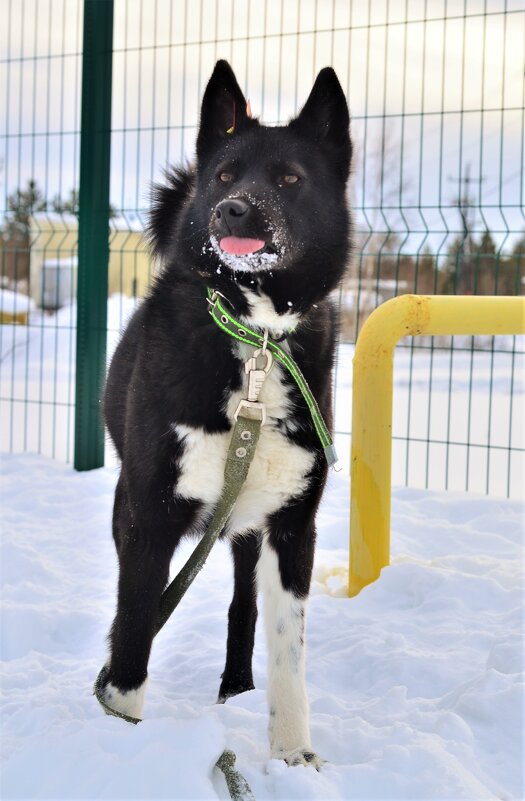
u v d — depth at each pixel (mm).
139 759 1928
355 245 2785
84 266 6000
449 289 8156
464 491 5617
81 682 2855
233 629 2893
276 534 2518
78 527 4801
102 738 2041
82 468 6090
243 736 2346
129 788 1875
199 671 3090
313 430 2457
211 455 2395
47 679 2889
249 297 2488
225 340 2396
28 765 1989
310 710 2645
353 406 3721
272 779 2059
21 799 1926
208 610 3717
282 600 2475
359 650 3051
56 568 4168
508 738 2326
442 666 2871
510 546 4453
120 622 2396
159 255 2971
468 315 3668
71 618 3490
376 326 3641
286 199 2543
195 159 2818
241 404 2361
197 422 2375
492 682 2518
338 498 5477
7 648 3316
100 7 5840
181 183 2963
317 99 2740
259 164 2572
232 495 2395
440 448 7352
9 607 3490
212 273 2473
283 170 2572
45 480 5754
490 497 5406
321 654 3127
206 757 1950
